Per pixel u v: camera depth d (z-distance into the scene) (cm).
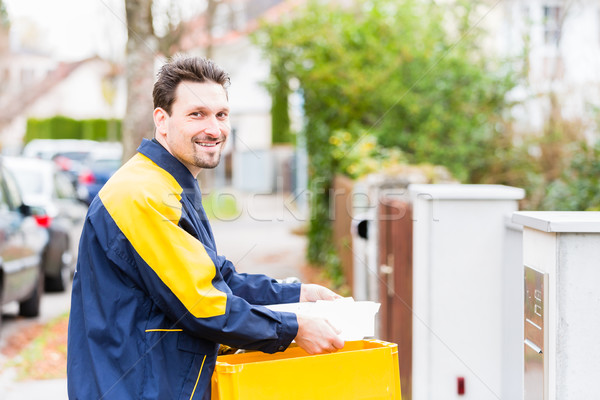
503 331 403
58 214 989
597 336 247
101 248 237
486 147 940
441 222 403
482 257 403
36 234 845
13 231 759
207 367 238
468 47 998
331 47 991
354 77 959
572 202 781
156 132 260
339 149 938
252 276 291
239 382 239
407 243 475
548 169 900
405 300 488
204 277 230
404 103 936
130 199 233
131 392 230
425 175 766
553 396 249
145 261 230
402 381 503
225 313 231
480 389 404
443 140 948
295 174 1923
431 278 404
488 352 404
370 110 1012
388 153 898
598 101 870
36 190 989
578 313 247
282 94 1123
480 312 404
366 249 692
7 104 3612
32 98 3694
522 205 886
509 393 388
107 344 235
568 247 247
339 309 265
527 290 271
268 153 2284
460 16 989
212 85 254
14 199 811
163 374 232
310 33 1016
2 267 719
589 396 247
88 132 3728
